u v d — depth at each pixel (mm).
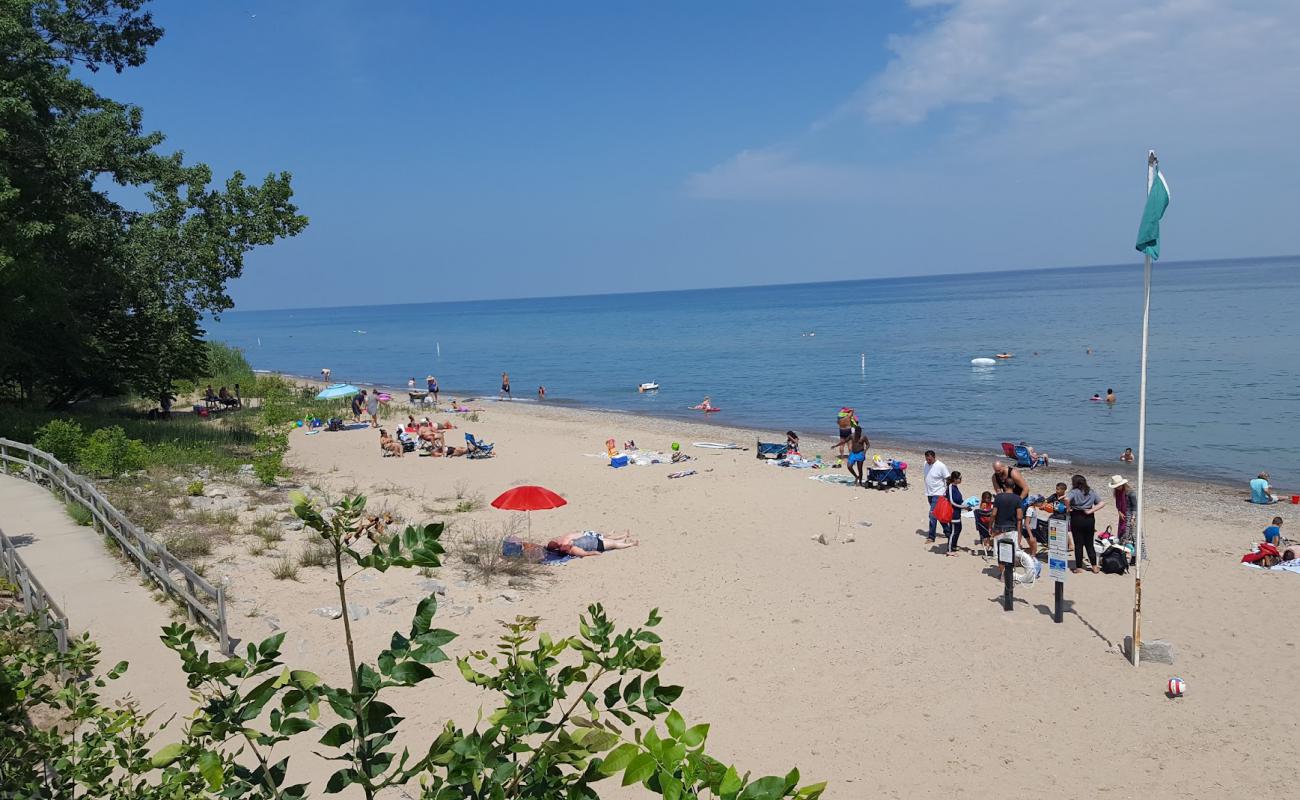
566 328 134000
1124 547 15312
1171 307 95562
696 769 1994
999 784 8586
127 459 19703
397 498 20391
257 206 25797
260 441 24750
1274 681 10641
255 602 12109
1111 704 10141
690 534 17625
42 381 29703
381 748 2418
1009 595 12992
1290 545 16719
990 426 33875
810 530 17938
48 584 11609
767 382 51656
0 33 20797
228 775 2510
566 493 21688
